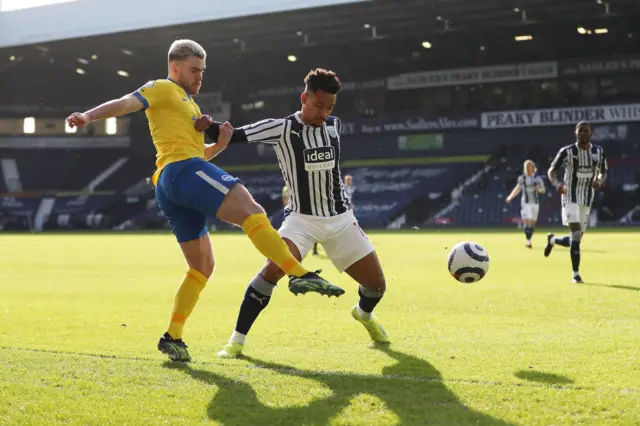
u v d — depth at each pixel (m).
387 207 42.25
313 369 3.81
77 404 3.07
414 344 4.64
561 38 39.97
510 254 14.51
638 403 3.00
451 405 3.04
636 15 35.47
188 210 4.10
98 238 28.38
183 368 3.77
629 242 18.28
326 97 4.30
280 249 3.73
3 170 50.47
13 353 4.20
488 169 42.78
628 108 40.25
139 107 3.93
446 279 9.47
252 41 41.06
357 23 37.19
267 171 48.16
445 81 44.00
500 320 5.75
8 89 50.91
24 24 40.72
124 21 38.25
